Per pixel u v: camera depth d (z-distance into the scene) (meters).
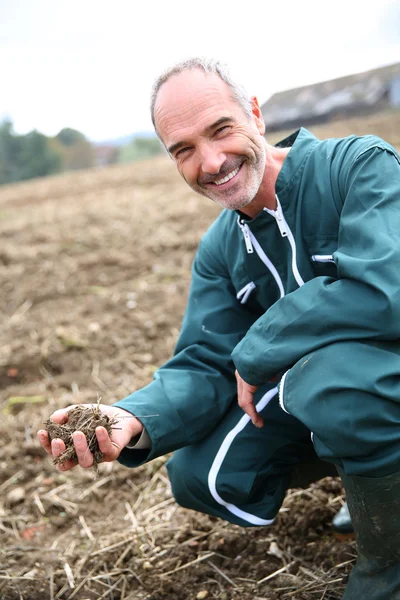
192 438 2.04
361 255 1.66
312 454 2.16
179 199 8.92
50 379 3.81
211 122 1.78
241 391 1.98
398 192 1.71
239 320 2.16
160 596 2.12
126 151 53.53
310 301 1.69
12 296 5.30
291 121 25.03
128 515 2.58
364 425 1.60
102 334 4.27
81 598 2.16
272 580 2.09
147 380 3.62
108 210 8.88
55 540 2.49
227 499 2.05
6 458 3.04
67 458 1.78
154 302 4.77
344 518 2.19
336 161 1.86
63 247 6.57
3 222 9.30
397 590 1.68
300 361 1.70
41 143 46.38
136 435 1.96
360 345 1.64
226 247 2.12
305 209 1.90
